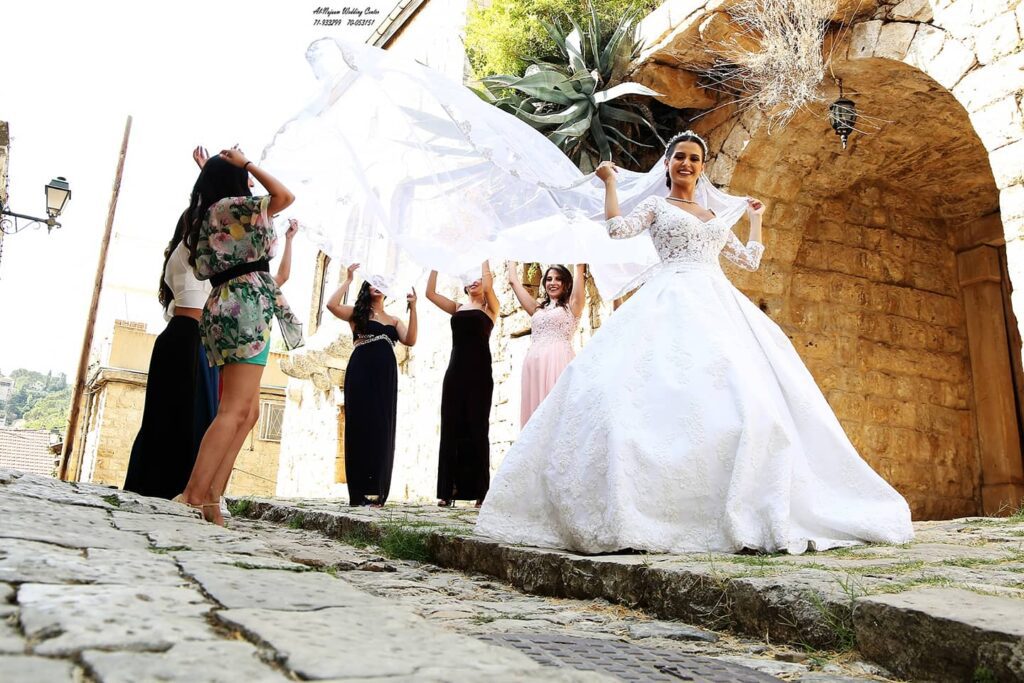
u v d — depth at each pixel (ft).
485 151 12.69
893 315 27.68
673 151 12.66
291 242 14.17
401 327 21.57
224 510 18.69
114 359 71.87
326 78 12.65
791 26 21.07
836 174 25.35
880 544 10.05
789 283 25.44
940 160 26.68
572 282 21.63
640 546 9.48
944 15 18.94
